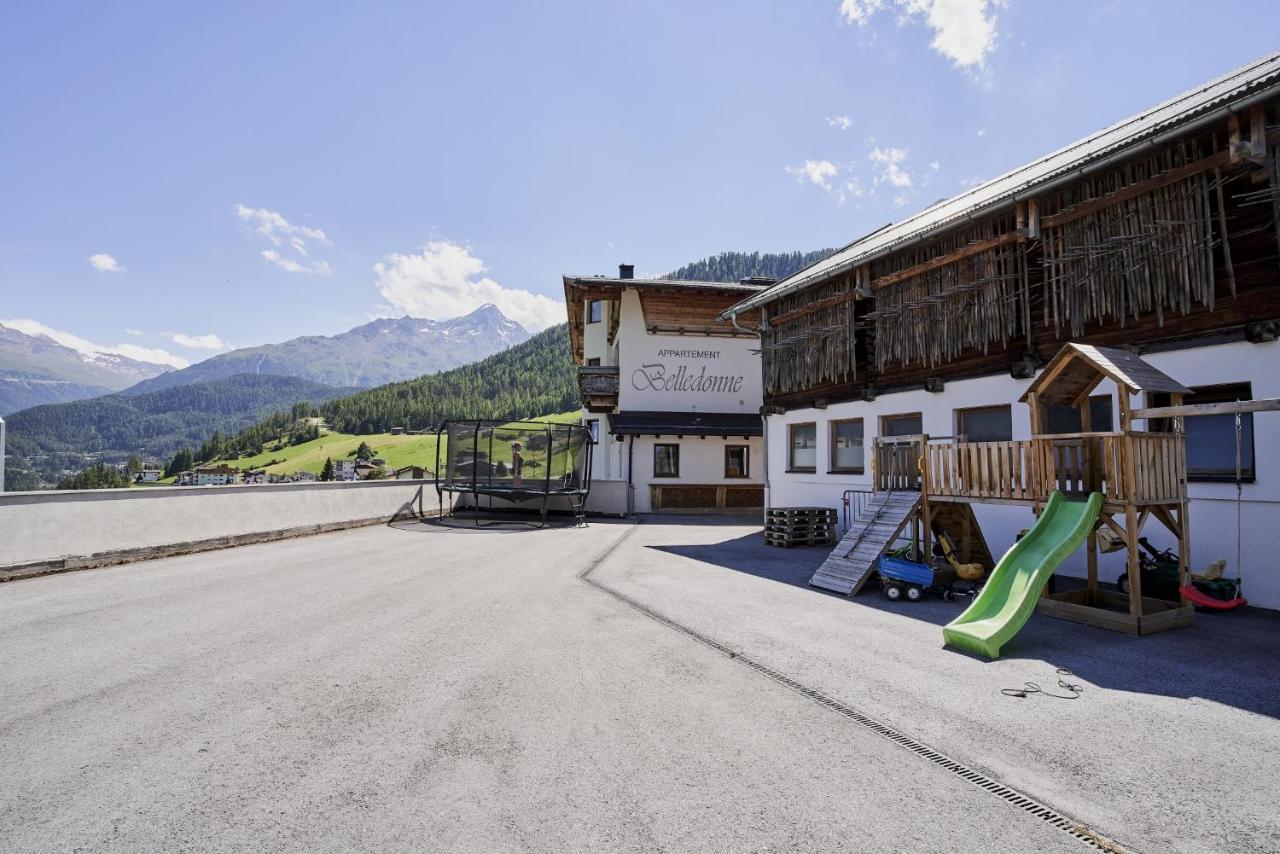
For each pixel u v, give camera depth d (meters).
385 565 12.35
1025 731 4.77
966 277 13.02
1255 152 8.14
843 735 4.68
